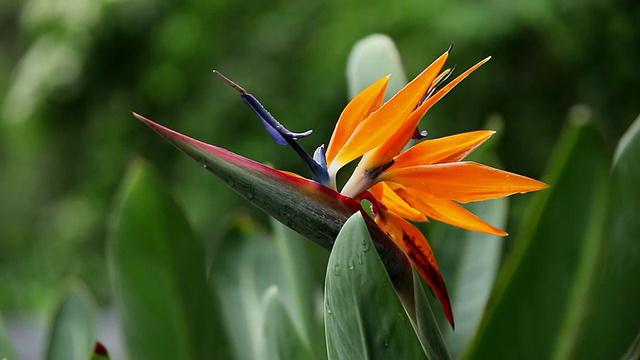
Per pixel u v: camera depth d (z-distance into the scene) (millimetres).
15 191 8570
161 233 1672
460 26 4527
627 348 1493
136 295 1678
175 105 6184
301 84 5352
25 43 9461
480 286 1688
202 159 1358
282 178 1365
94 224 7008
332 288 1336
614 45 4500
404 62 4641
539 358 1509
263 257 1794
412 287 1363
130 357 1685
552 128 4762
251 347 1732
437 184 1370
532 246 1500
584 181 1486
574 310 1498
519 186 1360
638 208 1479
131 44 6309
